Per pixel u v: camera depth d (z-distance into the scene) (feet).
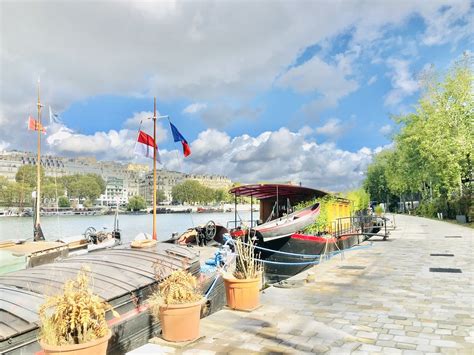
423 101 134.31
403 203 252.21
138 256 31.63
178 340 18.62
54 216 306.35
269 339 19.29
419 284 32.01
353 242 72.84
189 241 55.93
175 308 18.44
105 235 69.82
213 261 35.96
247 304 24.00
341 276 35.76
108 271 27.25
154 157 64.64
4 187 272.51
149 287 26.55
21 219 246.06
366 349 18.11
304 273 37.45
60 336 14.08
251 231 45.52
